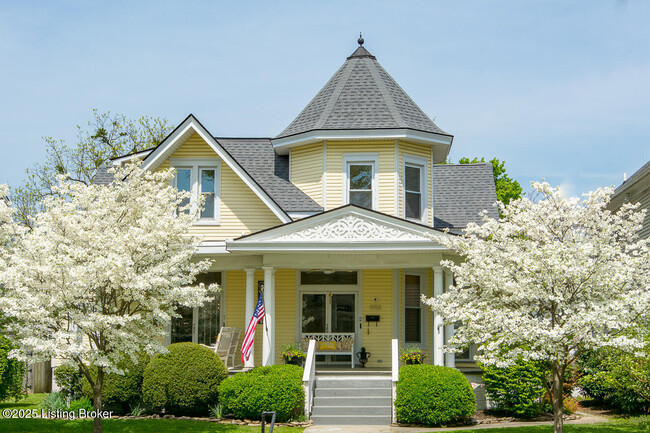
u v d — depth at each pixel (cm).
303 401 1700
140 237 1376
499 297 1374
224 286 2159
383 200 2120
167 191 1612
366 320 2133
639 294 1285
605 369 1731
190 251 1473
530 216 1405
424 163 2206
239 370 1981
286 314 2145
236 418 1702
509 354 1303
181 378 1728
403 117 2180
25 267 1285
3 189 1548
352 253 1884
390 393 1802
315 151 2186
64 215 1434
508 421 1769
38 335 1327
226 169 2130
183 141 2134
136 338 1363
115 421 1634
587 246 1273
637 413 1811
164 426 1575
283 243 1847
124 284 1316
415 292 2180
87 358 1319
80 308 1390
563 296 1295
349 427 1642
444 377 1675
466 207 2300
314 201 2156
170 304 1462
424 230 1850
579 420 1777
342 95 2259
